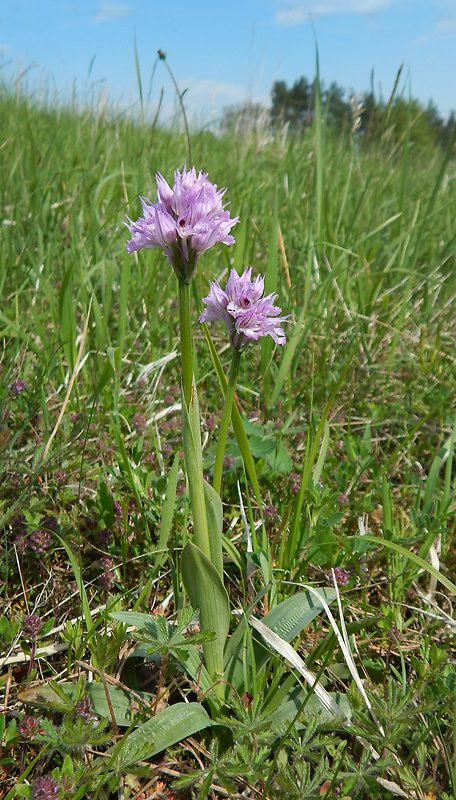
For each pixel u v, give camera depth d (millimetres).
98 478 327
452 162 1156
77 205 657
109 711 214
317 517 321
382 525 312
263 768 202
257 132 928
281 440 387
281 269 566
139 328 513
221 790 207
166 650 204
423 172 1120
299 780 200
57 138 880
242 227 480
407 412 438
